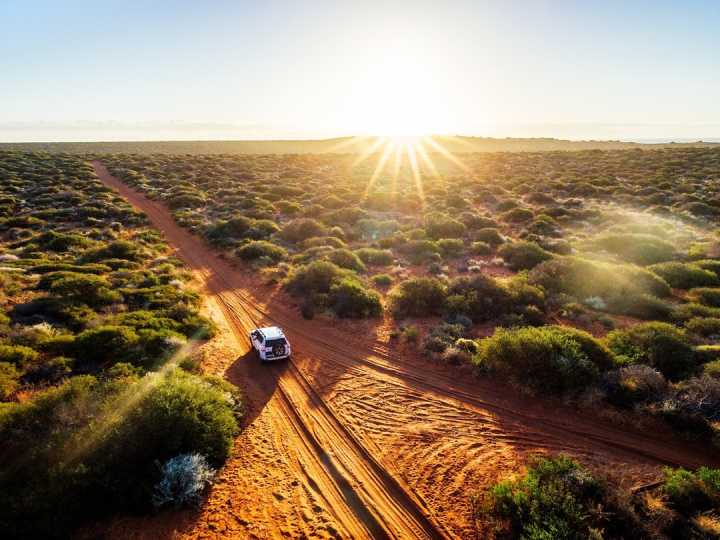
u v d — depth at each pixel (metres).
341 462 11.76
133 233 42.97
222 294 27.55
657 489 10.00
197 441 11.04
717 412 12.32
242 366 17.75
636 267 26.53
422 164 97.12
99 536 8.82
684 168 69.19
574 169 78.19
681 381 13.96
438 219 43.53
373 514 9.89
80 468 9.34
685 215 41.94
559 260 28.17
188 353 17.78
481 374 16.47
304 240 39.78
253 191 65.31
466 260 34.00
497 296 23.31
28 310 20.92
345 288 24.55
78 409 11.16
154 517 9.44
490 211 51.81
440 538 9.20
